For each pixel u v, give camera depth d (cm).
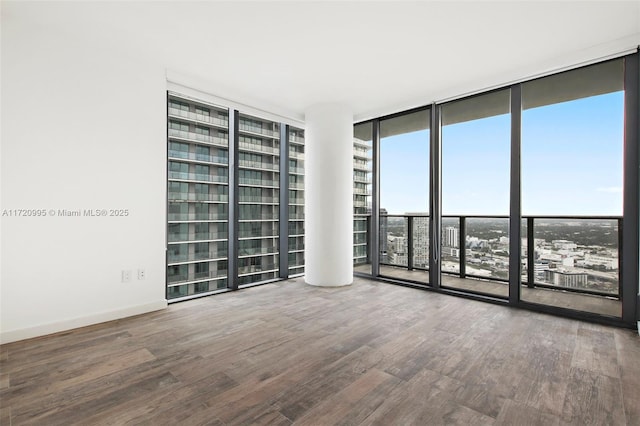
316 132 422
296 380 177
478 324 270
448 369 189
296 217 484
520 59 300
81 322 264
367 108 441
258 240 434
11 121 234
